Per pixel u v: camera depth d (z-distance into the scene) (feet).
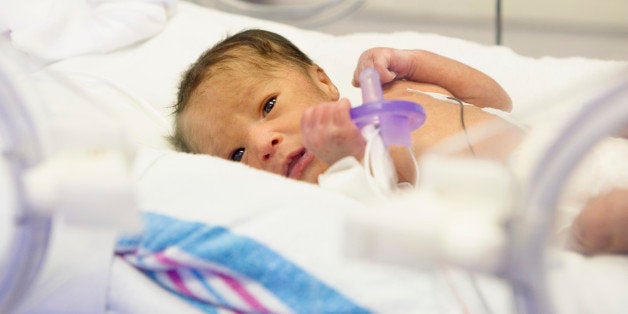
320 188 3.10
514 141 2.46
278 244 2.89
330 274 2.81
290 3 6.98
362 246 1.87
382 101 3.17
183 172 3.25
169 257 2.98
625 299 2.50
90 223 2.10
